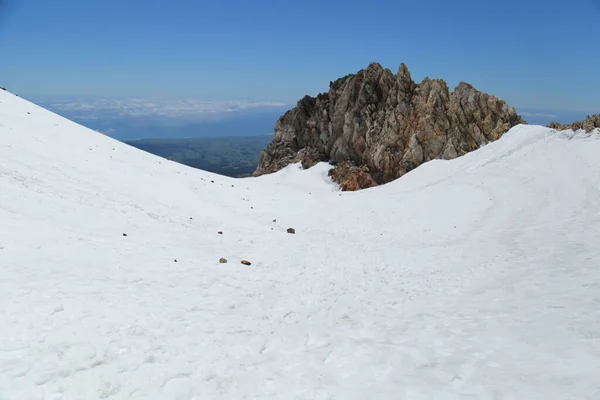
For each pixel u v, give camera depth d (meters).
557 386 6.92
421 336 10.29
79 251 15.13
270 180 60.88
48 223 17.00
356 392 7.79
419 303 13.48
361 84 61.84
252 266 18.89
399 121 55.81
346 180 54.59
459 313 11.78
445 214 33.62
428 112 53.88
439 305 12.93
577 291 11.71
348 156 60.78
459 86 54.69
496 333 9.75
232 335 11.13
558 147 40.16
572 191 31.19
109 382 7.84
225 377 8.70
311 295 15.43
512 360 8.23
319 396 7.78
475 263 19.00
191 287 14.76
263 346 10.55
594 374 7.05
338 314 13.18
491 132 51.59
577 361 7.62
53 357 8.22
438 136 52.59
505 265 17.25
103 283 13.12
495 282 14.70
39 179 22.05
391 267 20.20
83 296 11.59
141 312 11.50
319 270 19.23
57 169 25.00
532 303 11.49
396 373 8.44
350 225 32.94
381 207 37.50
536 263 16.47
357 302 14.49
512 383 7.31
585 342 8.33
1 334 8.56
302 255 22.06
